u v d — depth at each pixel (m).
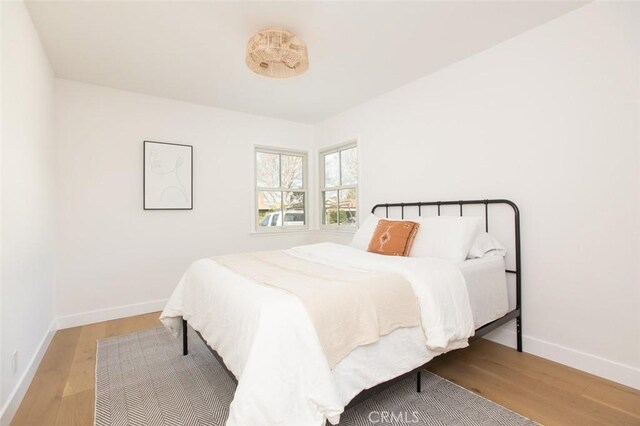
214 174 3.56
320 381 1.10
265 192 4.00
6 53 1.48
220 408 1.58
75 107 2.79
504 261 2.22
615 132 1.78
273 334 1.12
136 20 1.93
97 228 2.89
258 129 3.89
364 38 2.17
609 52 1.79
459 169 2.56
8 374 1.48
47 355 2.18
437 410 1.53
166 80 2.81
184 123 3.37
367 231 2.77
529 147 2.14
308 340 1.14
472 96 2.46
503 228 2.29
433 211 2.76
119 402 1.63
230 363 1.31
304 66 2.10
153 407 1.59
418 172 2.89
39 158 2.12
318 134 4.27
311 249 2.53
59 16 1.88
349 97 3.31
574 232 1.94
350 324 1.29
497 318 2.05
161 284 3.22
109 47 2.24
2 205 1.41
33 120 1.96
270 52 1.94
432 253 2.17
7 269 1.48
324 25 2.01
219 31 2.05
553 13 1.94
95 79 2.77
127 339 2.46
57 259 2.69
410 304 1.53
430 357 1.57
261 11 1.85
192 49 2.28
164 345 2.35
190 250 3.40
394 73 2.74
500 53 2.28
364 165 3.49
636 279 1.71
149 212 3.16
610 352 1.81
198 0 1.75
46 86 2.34
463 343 1.69
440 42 2.25
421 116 2.85
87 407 1.59
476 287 1.91
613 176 1.79
